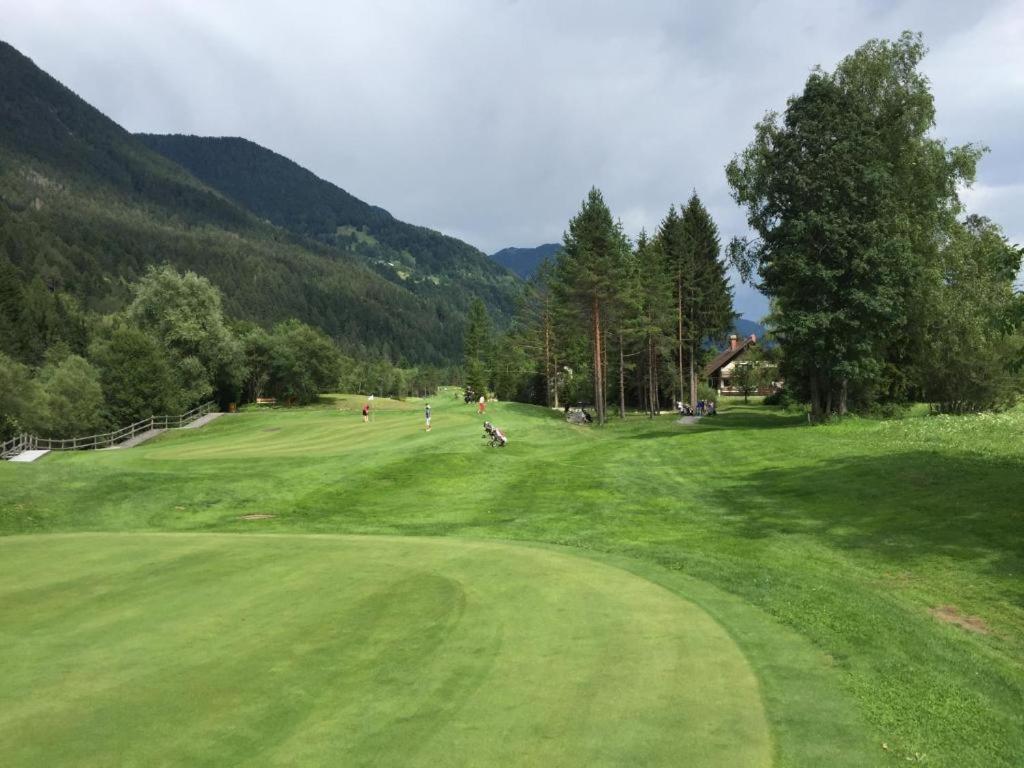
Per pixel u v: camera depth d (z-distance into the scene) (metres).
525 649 7.62
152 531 16.97
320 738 5.49
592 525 17.28
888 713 6.29
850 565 12.77
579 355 78.75
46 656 7.31
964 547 13.03
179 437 51.16
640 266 61.88
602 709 6.13
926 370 44.03
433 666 7.08
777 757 5.39
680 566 11.98
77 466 23.12
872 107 39.09
